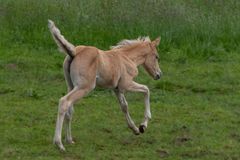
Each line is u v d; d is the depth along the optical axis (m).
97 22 31.05
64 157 17.86
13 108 22.30
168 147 19.11
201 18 31.61
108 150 18.66
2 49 28.98
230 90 25.38
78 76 17.95
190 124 21.39
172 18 31.22
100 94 24.36
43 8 31.58
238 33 31.14
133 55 19.94
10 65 27.05
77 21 31.08
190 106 23.34
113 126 20.94
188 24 31.16
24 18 31.14
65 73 18.38
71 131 20.25
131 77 19.58
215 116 22.30
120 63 19.22
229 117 22.19
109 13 31.33
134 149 18.83
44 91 24.45
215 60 29.14
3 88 24.45
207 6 33.41
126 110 19.70
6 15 31.31
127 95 24.36
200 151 18.72
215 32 31.06
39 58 28.23
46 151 18.19
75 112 22.20
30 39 30.19
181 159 18.16
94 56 18.22
